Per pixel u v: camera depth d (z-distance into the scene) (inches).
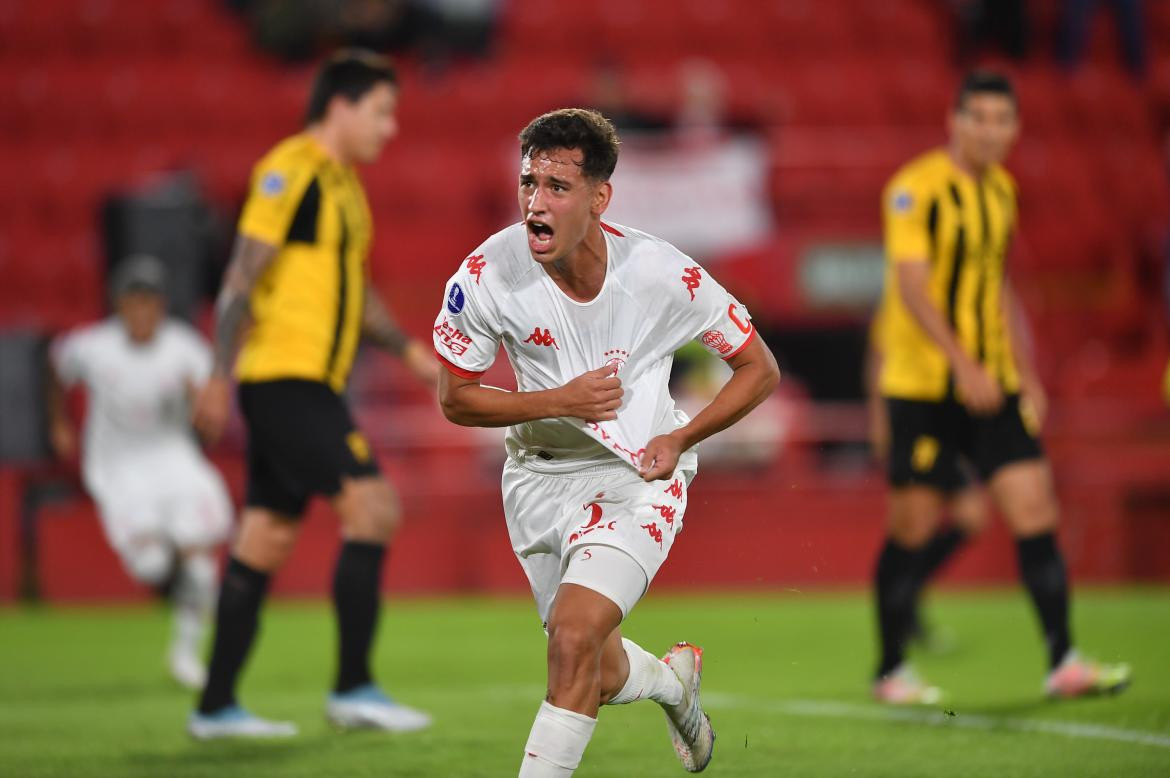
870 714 748.6
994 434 799.7
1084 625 1149.7
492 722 745.6
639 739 686.5
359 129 745.0
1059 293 1934.1
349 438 725.3
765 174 1838.1
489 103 2146.9
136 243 1449.3
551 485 516.4
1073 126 2230.6
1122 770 578.6
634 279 494.9
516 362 510.0
